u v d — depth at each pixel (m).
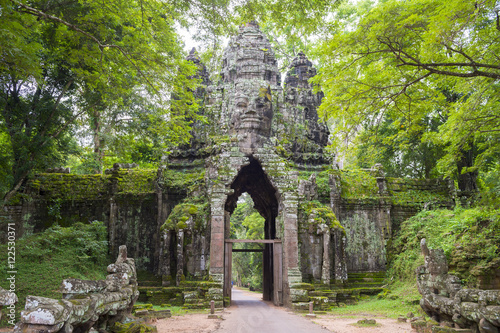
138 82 17.33
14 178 18.75
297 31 13.20
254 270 41.75
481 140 19.75
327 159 23.23
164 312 13.81
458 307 9.05
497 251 14.33
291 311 16.53
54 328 5.36
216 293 17.34
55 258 16.41
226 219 20.56
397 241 21.30
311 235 19.73
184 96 15.42
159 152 22.55
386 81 12.96
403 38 11.86
